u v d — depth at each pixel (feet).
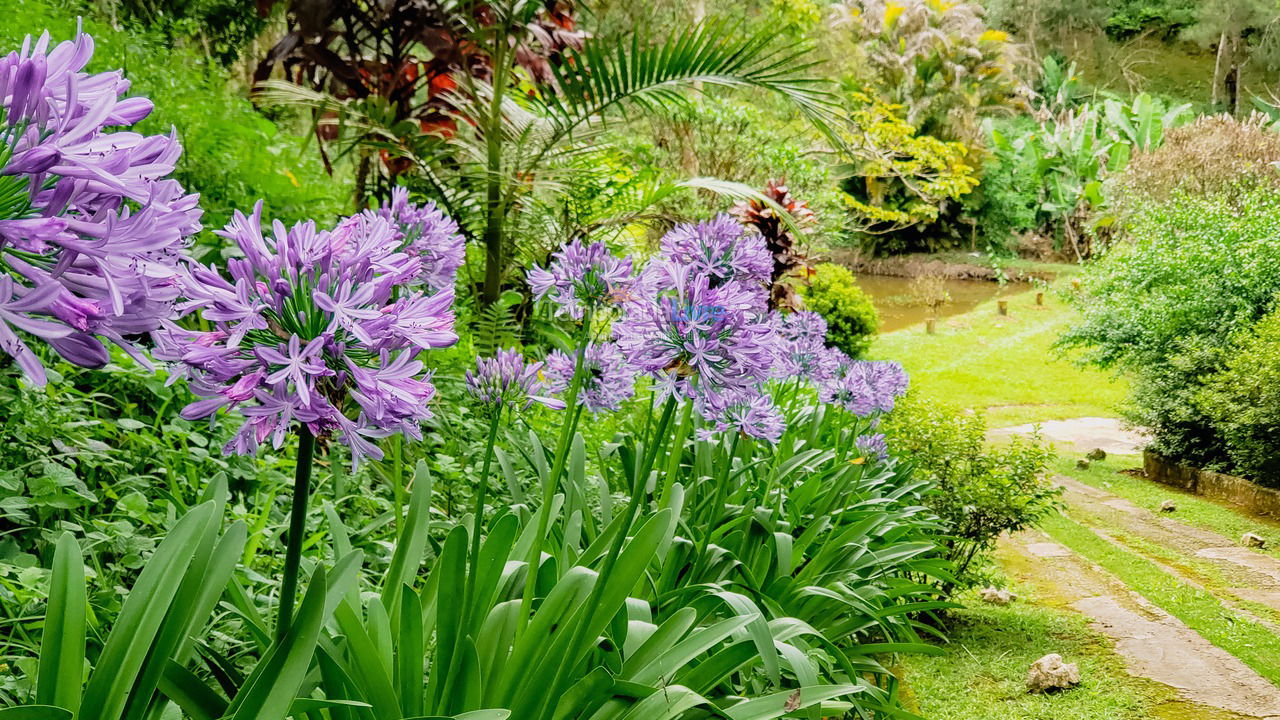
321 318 3.90
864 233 108.17
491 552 6.06
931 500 19.27
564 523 8.84
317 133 21.94
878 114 70.54
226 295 3.80
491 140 19.83
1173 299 39.29
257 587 8.06
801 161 49.67
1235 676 15.72
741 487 12.14
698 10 49.01
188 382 3.79
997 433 45.14
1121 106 106.73
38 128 2.81
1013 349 66.23
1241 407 31.30
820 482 15.01
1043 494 20.22
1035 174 110.11
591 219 23.22
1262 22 137.39
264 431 3.84
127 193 2.91
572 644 5.86
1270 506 30.17
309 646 4.23
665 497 9.09
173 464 10.16
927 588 13.28
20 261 2.85
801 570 11.92
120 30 18.81
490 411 7.07
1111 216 94.27
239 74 28.19
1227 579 22.45
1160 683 15.31
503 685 5.93
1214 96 138.21
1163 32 145.48
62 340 2.92
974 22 107.24
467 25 20.56
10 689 5.87
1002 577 21.34
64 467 8.54
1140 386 39.09
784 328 14.79
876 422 17.84
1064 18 143.64
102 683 4.34
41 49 2.98
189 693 4.78
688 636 6.75
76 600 4.53
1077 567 23.07
